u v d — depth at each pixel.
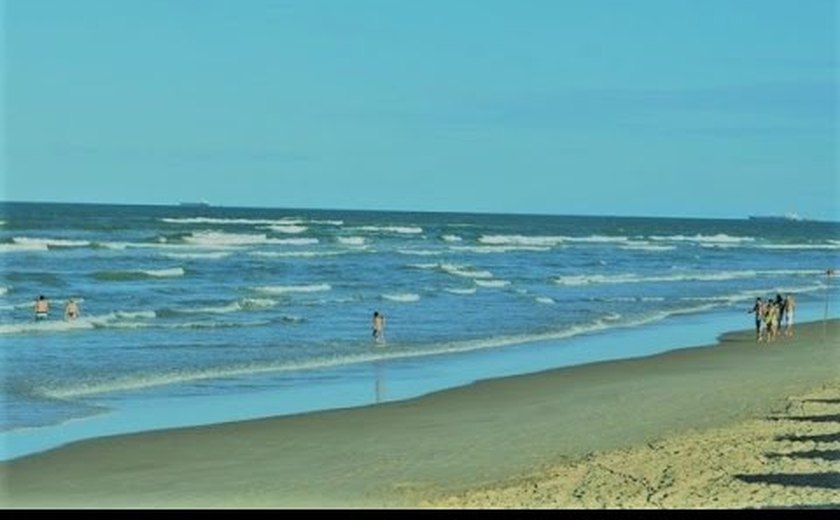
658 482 20.20
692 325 55.41
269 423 27.59
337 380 35.00
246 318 53.00
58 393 31.58
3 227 115.81
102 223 128.50
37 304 52.00
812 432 25.02
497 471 22.14
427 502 19.36
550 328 51.97
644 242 147.62
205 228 125.25
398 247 111.81
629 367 38.78
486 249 115.81
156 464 23.06
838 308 69.00
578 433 26.31
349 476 21.89
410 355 41.28
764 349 45.31
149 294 63.75
